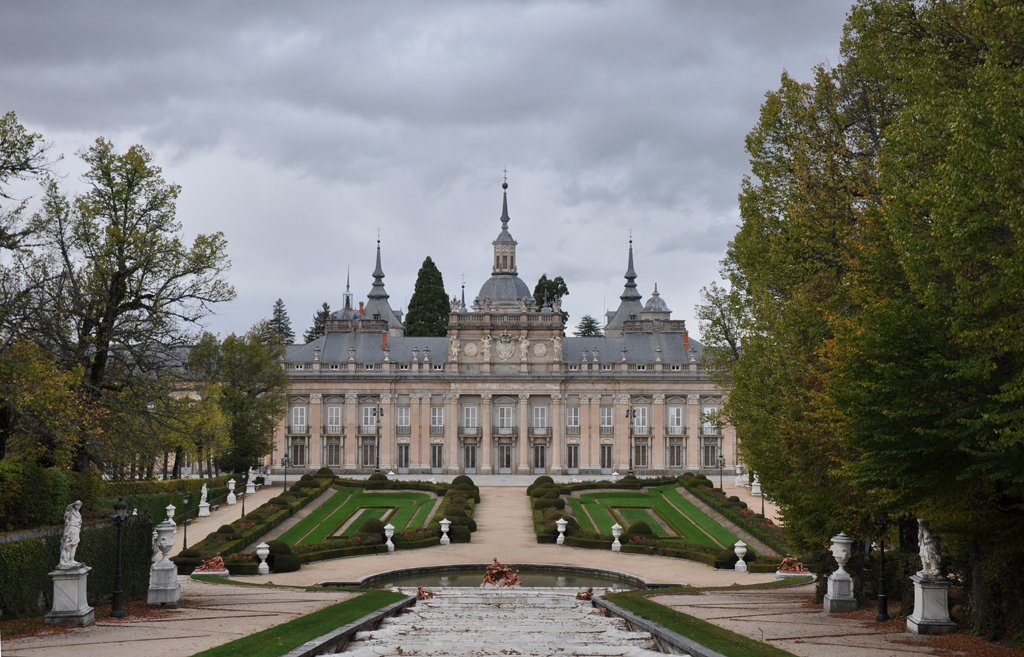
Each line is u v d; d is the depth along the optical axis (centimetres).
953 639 2948
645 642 2989
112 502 5469
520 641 2933
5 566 3347
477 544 7031
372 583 5459
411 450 12319
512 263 13950
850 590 3722
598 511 8519
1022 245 2198
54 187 4662
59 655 2611
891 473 2764
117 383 4903
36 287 4262
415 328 15962
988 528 2839
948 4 3131
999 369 2584
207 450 8875
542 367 12481
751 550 5988
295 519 7988
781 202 4197
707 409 12375
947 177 2419
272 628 3062
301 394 12412
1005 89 2284
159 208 4947
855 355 2753
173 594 3853
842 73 4066
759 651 2639
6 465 3675
